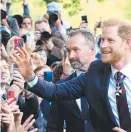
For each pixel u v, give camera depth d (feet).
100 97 35.22
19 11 61.21
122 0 62.13
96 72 35.63
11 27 55.42
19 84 39.47
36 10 62.75
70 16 61.98
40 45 53.52
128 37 34.14
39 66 47.14
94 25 59.00
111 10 62.34
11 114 38.34
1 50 46.19
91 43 41.91
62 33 56.18
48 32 55.42
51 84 35.22
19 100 44.83
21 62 33.71
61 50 53.57
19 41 48.83
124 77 34.81
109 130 35.86
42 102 46.52
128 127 35.12
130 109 34.96
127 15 62.44
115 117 35.14
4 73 43.73
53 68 48.16
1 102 38.70
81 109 41.96
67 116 42.45
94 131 38.78
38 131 46.03
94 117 36.32
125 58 34.65
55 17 58.95
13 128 38.06
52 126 43.11
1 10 55.01
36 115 46.11
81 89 35.91
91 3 62.49
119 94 34.78
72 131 42.50
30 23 57.67
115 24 34.19
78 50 41.86
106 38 34.30
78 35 42.04
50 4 60.90
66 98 35.63
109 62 34.50
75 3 62.18
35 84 34.37
